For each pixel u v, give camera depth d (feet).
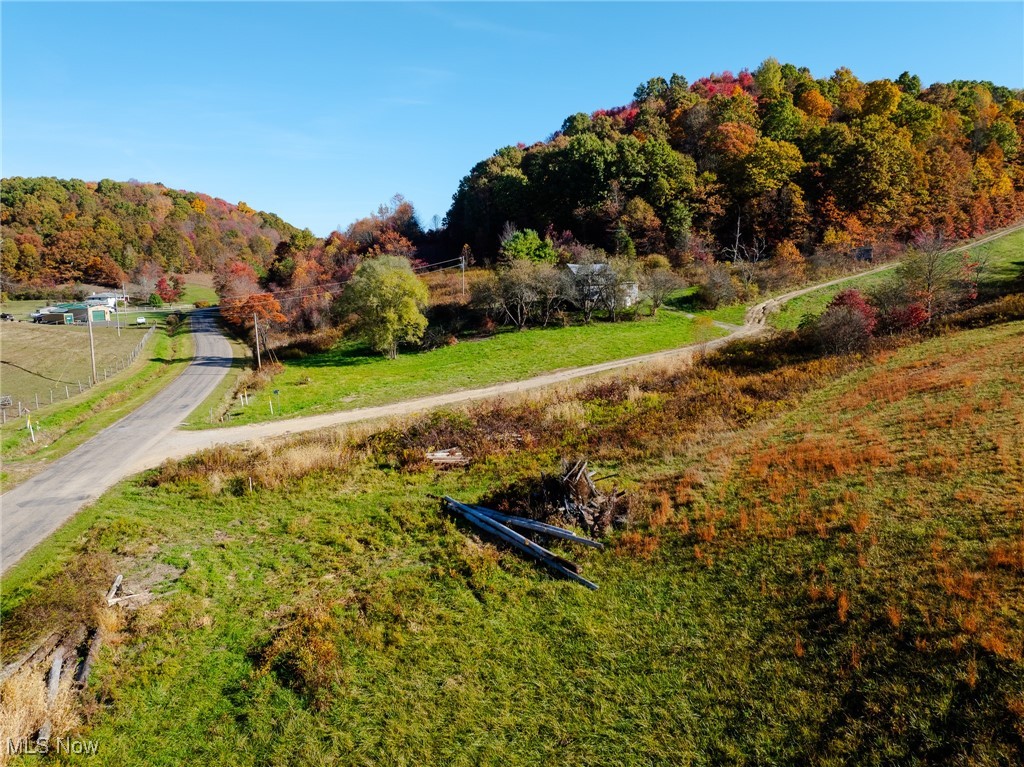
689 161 274.16
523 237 245.65
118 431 110.42
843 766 31.32
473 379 143.23
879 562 43.68
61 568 59.72
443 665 44.60
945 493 49.88
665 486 65.67
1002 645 33.50
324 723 40.50
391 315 169.99
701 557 51.11
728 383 105.29
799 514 52.80
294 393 139.95
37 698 40.42
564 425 94.12
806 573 45.37
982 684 32.37
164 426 113.91
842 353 112.27
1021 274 166.50
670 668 40.75
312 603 53.11
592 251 223.92
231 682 44.68
